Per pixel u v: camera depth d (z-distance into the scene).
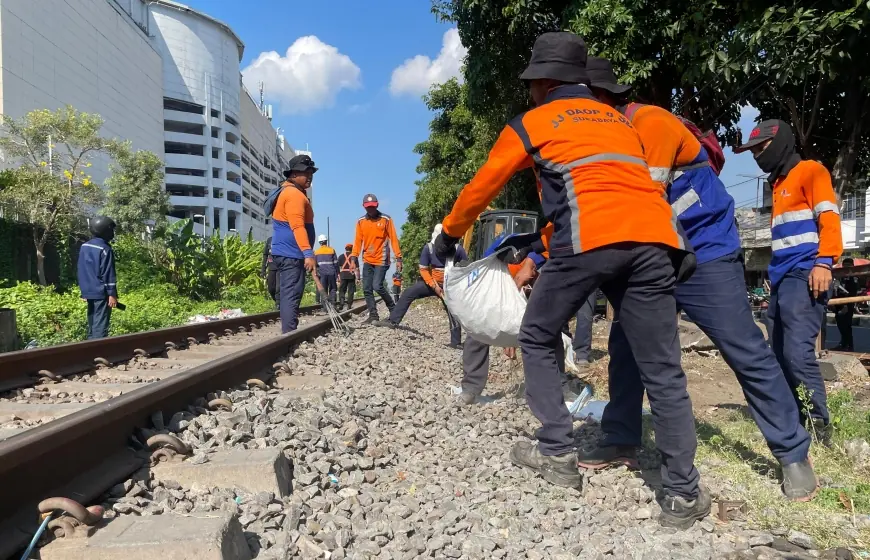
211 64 113.12
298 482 2.80
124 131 81.56
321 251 17.08
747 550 2.49
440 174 34.69
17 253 19.97
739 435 4.20
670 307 2.75
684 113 10.93
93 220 8.14
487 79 13.11
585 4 9.87
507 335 4.18
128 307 13.06
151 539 2.00
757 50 8.66
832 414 4.45
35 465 2.25
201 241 21.05
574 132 2.77
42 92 58.16
